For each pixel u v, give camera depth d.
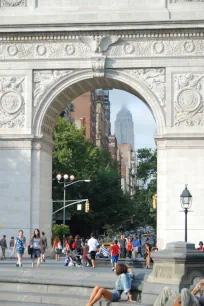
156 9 82.94
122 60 83.44
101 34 83.56
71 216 153.88
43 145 85.69
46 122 86.50
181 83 82.56
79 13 83.75
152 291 38.88
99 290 38.84
